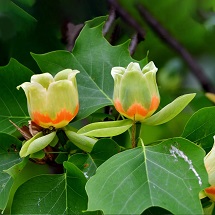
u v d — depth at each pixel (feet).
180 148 4.32
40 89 4.43
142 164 4.29
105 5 5.50
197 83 6.10
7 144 4.59
